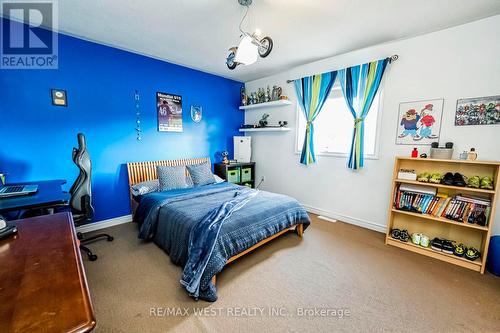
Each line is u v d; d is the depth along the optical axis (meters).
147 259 2.22
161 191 2.96
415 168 2.62
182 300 1.68
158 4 1.97
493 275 1.99
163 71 3.46
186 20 2.24
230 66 2.36
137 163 3.25
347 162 3.24
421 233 2.61
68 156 2.67
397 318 1.53
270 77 4.20
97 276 1.94
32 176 2.45
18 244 0.90
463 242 2.34
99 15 2.16
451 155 2.29
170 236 2.18
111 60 2.93
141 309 1.58
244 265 2.15
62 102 2.59
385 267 2.13
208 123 4.17
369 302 1.67
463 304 1.65
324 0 1.89
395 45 2.68
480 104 2.21
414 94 2.59
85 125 2.78
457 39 2.30
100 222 2.99
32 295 0.61
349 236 2.82
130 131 3.19
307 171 3.77
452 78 2.35
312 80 3.48
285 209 2.52
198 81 3.94
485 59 2.17
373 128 3.04
